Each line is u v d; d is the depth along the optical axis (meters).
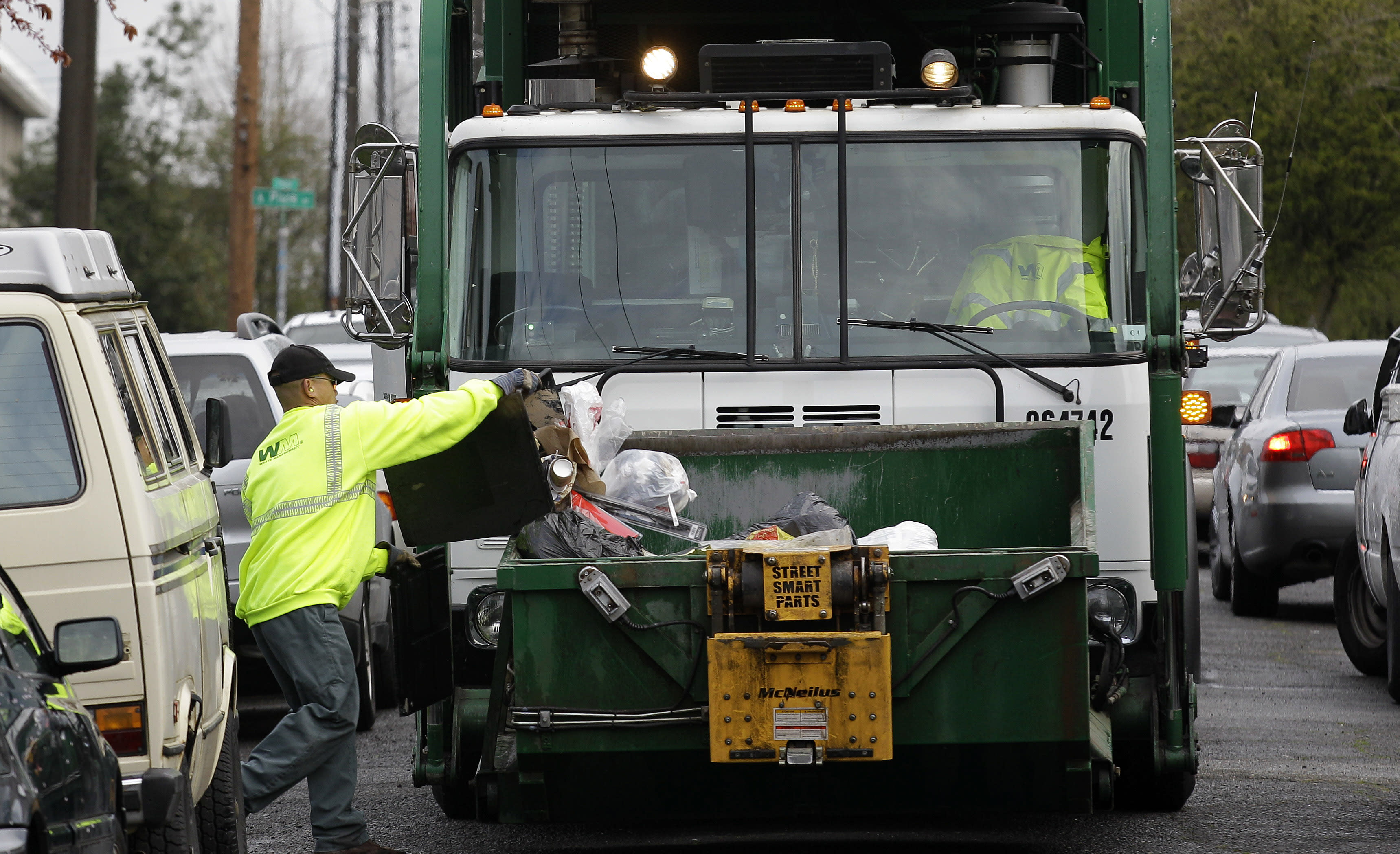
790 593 10.07
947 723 10.18
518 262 12.97
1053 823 13.55
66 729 8.21
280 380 12.57
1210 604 28.64
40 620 9.34
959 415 12.59
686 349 12.70
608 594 10.18
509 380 11.62
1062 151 12.90
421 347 12.61
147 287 80.06
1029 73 14.08
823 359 12.71
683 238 12.95
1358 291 60.84
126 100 81.44
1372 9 55.84
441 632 12.12
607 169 13.01
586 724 10.25
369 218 12.87
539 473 11.68
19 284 9.62
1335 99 56.25
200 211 91.75
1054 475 12.43
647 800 10.68
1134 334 12.64
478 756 12.86
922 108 12.96
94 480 9.45
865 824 13.75
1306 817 13.59
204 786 10.63
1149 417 12.46
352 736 12.18
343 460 11.99
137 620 9.39
